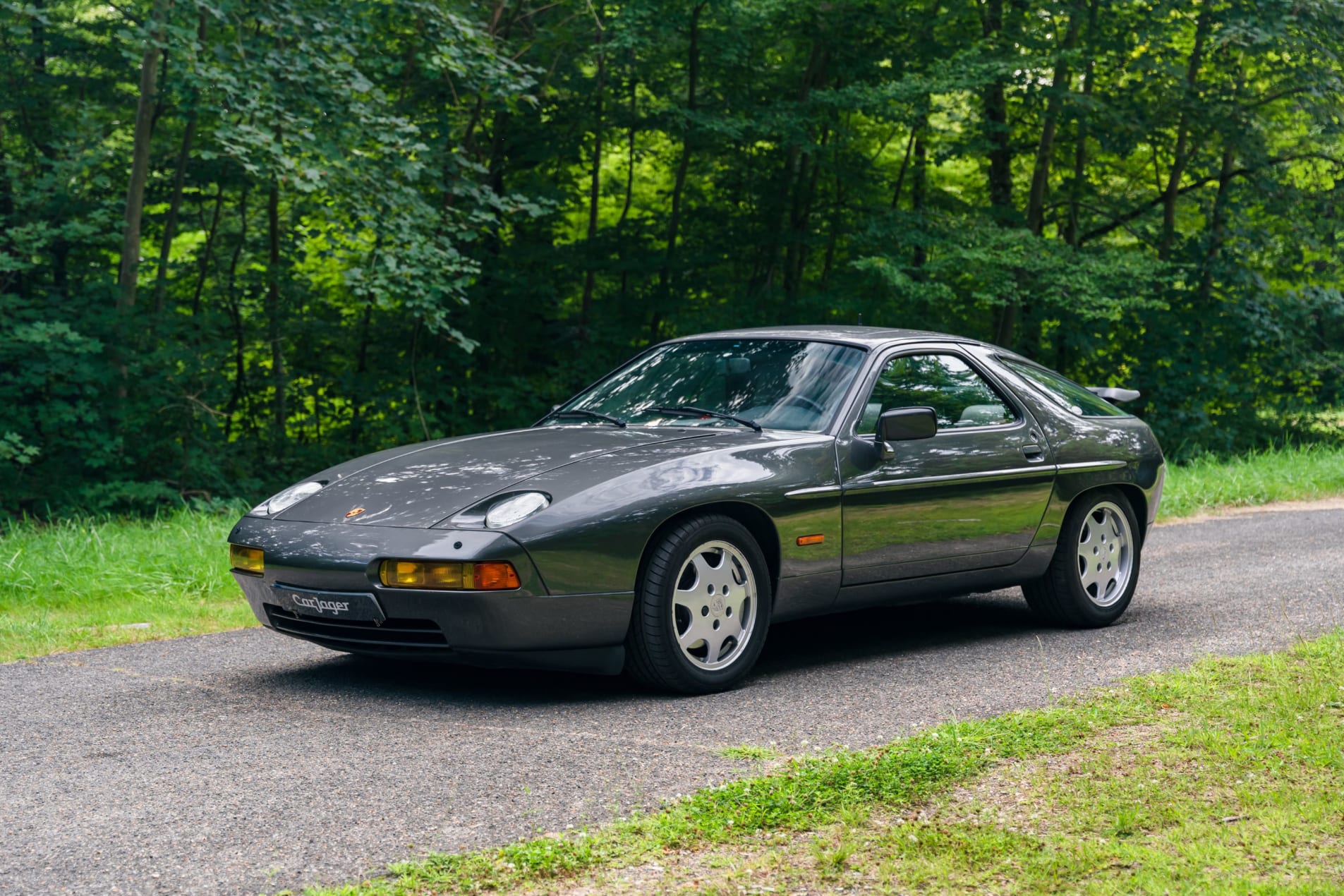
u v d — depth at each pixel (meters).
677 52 17.83
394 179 13.14
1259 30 17.47
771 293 19.41
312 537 4.48
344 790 3.40
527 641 4.24
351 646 4.51
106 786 3.48
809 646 5.64
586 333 18.55
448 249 12.99
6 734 4.12
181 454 13.74
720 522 4.59
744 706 4.40
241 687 4.82
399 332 18.45
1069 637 5.74
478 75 12.81
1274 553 8.56
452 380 18.22
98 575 7.62
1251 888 2.54
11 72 15.12
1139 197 22.09
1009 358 6.07
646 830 2.99
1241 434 20.58
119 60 15.31
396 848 2.93
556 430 5.32
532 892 2.65
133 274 13.96
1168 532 10.26
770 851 2.87
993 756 3.54
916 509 5.21
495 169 18.06
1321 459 16.00
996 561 5.60
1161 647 5.35
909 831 2.94
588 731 4.04
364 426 17.55
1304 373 20.92
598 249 18.67
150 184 16.47
